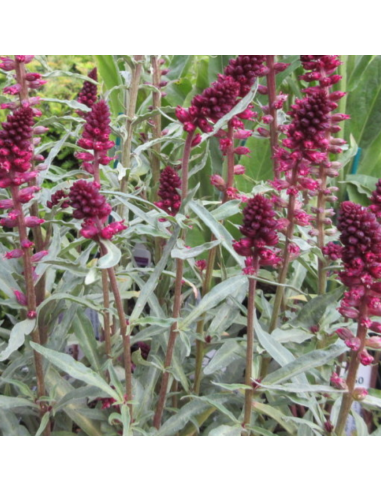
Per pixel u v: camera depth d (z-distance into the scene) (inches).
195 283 29.9
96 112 24.1
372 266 21.2
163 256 23.1
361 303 21.8
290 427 25.0
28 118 21.8
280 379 23.0
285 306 28.9
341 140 26.2
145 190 30.2
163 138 28.3
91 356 25.3
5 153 21.6
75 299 23.6
